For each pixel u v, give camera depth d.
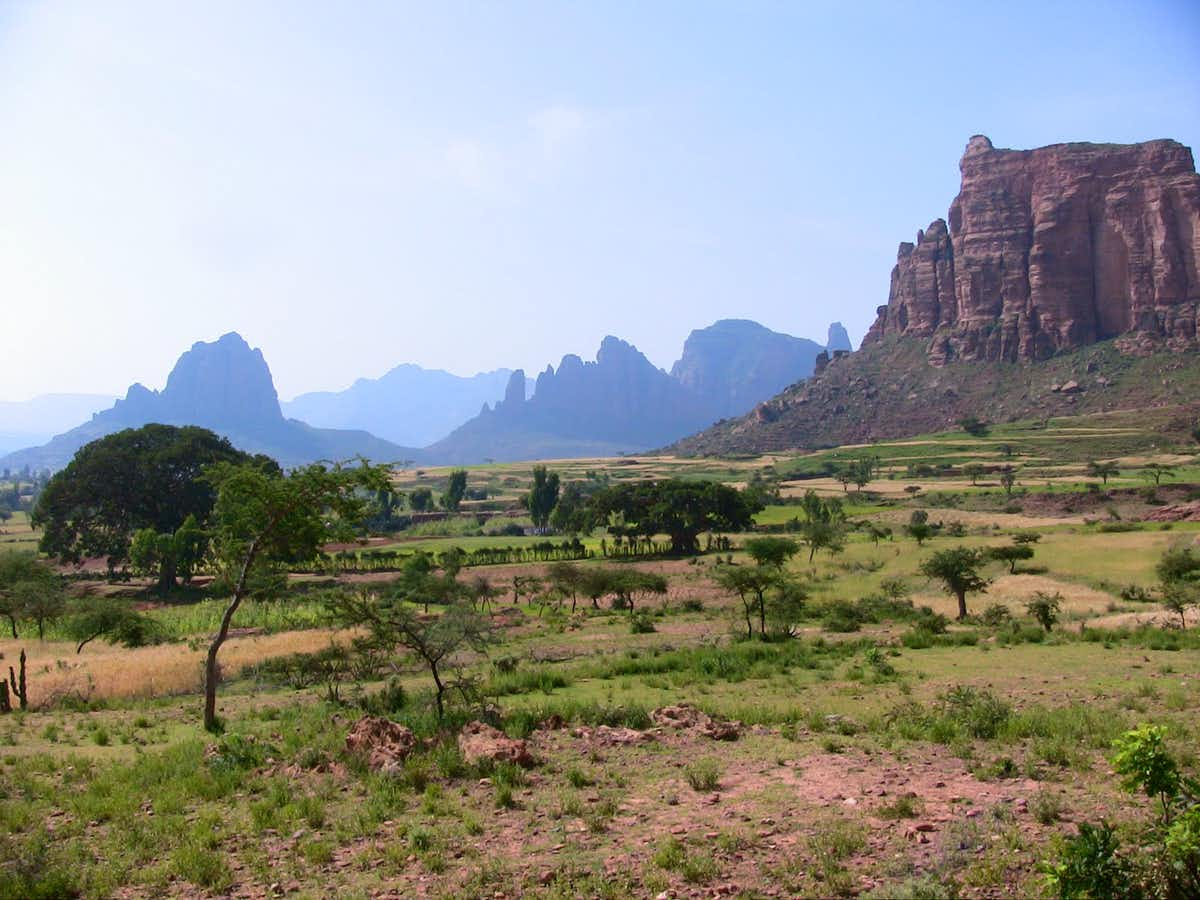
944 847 10.38
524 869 10.66
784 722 19.97
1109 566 66.38
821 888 9.55
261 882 10.81
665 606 63.78
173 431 113.75
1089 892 8.23
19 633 61.34
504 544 122.94
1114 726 16.72
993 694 22.50
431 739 17.80
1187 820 7.97
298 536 25.41
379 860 11.34
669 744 17.56
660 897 9.56
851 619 47.31
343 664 36.31
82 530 105.38
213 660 24.00
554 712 21.19
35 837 12.36
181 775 16.50
